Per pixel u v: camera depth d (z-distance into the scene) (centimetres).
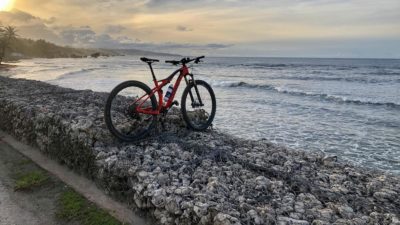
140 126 707
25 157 784
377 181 639
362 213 497
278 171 609
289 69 7738
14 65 9319
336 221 443
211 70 7412
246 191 517
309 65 9825
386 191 587
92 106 934
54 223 525
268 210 450
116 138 668
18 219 535
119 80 4334
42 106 906
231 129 1580
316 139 1453
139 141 693
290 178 579
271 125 1694
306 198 516
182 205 447
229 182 547
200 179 545
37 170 707
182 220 441
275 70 7375
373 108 2427
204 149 675
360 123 1845
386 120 1941
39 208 566
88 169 646
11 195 611
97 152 628
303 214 461
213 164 621
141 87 672
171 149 670
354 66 9044
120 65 9912
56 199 591
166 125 777
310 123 1784
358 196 557
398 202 547
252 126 1656
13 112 944
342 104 2594
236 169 604
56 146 743
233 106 2297
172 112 846
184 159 630
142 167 563
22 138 885
